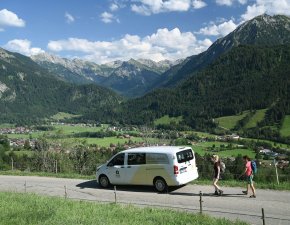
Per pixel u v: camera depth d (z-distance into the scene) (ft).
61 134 325.83
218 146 450.30
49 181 102.27
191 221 52.60
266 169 125.29
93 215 57.21
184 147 80.48
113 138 565.53
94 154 237.45
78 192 84.53
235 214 58.95
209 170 150.41
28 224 53.31
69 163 208.54
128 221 53.21
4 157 296.51
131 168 82.12
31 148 432.66
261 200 67.26
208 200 69.41
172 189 81.15
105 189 85.81
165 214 56.65
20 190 90.99
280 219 54.39
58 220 54.49
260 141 510.58
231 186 80.89
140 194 78.02
